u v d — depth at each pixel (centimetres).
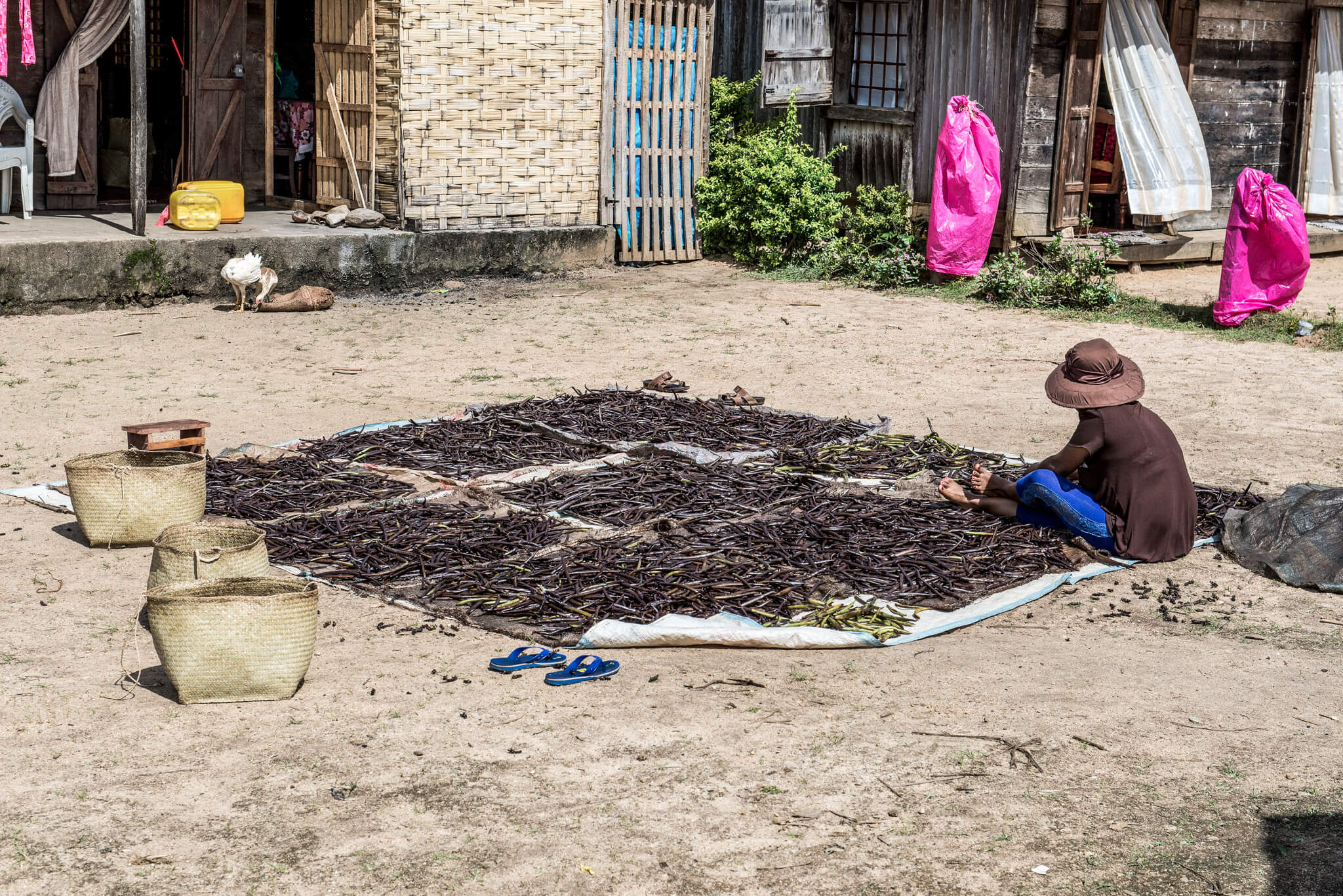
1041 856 410
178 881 388
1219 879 398
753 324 1440
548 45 1689
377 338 1313
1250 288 1414
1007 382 1170
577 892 386
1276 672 566
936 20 1758
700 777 458
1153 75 1769
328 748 476
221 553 573
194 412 998
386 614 616
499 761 467
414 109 1592
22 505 772
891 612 617
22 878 388
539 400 1020
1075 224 1784
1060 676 557
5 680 529
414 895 383
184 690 509
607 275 1758
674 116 1852
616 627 580
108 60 1970
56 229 1474
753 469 853
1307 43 1967
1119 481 715
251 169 1852
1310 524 708
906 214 1811
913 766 469
